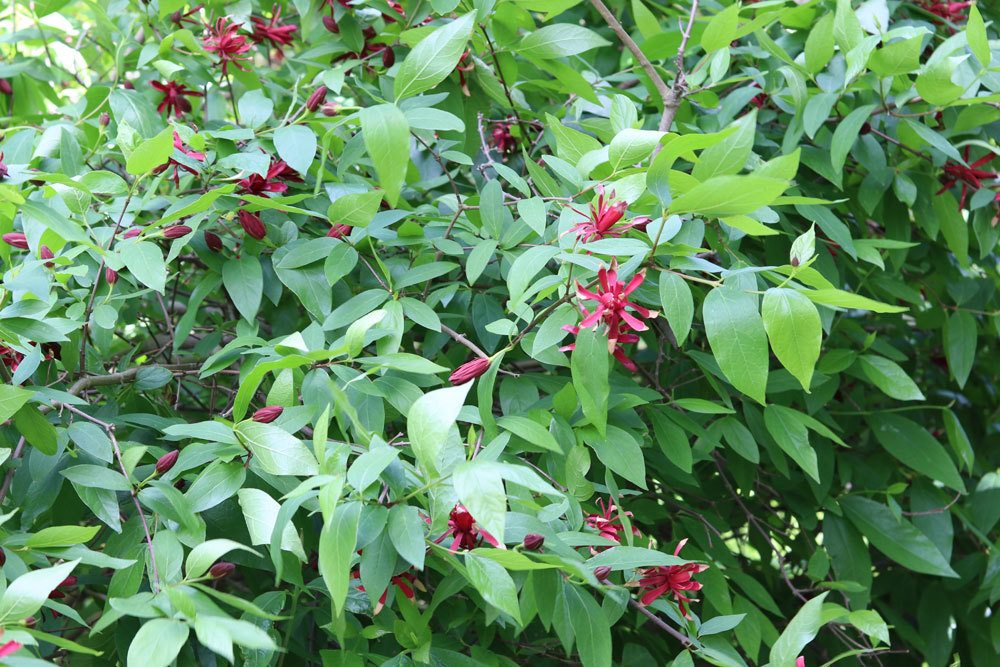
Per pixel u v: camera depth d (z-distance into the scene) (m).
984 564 2.03
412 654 1.15
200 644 1.19
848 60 1.51
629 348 1.85
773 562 2.21
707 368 1.52
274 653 1.17
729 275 1.06
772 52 1.60
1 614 0.85
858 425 2.02
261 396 1.64
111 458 1.17
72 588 1.46
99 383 1.41
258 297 1.43
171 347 1.83
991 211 1.77
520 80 1.88
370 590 0.99
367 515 0.96
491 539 0.98
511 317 1.53
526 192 1.37
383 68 1.82
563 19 2.22
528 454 1.51
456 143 1.68
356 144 1.49
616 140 1.11
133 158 1.14
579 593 1.10
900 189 1.70
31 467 1.19
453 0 1.51
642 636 1.74
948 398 2.33
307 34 1.84
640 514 1.65
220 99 2.19
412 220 1.56
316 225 1.67
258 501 1.09
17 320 1.16
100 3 1.97
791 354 1.01
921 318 2.12
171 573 1.02
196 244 1.47
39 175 1.27
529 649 1.56
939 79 1.45
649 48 1.77
